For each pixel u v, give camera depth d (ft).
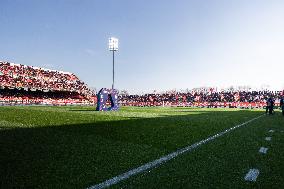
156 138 28.81
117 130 34.47
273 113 91.25
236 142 27.76
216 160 19.39
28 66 195.72
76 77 227.81
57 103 171.12
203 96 209.46
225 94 206.39
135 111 92.22
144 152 21.39
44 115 56.49
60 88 193.26
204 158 19.93
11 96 171.12
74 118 51.19
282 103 80.59
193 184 13.96
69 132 31.07
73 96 209.36
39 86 179.52
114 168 16.43
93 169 16.07
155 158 19.43
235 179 15.03
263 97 189.37
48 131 31.17
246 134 34.47
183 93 225.15
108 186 13.20
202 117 65.57
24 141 24.21
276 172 16.72
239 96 197.47
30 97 178.19
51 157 18.67
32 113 61.93
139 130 35.37
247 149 23.95
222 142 27.50
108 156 19.56
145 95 236.02
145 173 15.58
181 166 17.43
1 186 12.72
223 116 71.41
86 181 13.83
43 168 15.94
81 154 19.89
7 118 46.24
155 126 41.01
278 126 46.26
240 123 50.60
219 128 40.91
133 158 19.17
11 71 178.40
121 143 25.04
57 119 47.47
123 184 13.56
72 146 22.79
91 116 58.34
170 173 15.76
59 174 14.88
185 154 21.12
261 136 32.94
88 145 23.48
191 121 52.34
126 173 15.46
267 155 21.59
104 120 49.11
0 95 167.22
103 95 89.92
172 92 234.17
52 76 204.44
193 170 16.56
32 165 16.52
